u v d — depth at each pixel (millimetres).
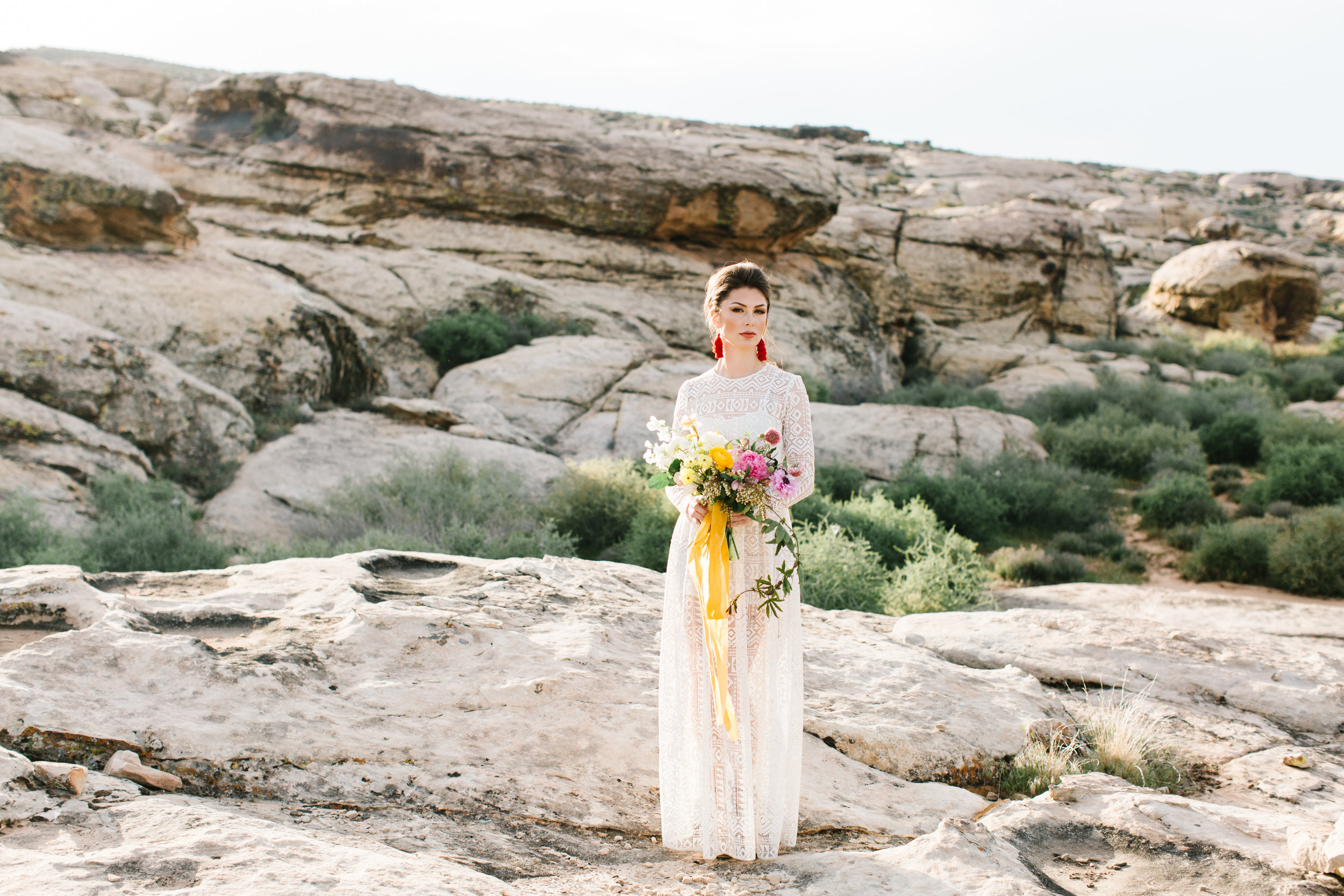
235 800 3094
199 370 15078
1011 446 18406
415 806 3252
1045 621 6520
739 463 3020
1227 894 3027
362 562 5738
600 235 25750
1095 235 35375
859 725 4328
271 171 24188
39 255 15242
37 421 11289
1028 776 4176
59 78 41812
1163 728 4969
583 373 19062
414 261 22422
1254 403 23109
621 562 11758
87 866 2430
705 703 3225
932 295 32344
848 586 9906
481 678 4168
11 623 4410
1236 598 9367
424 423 15977
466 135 25094
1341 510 13453
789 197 26266
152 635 3945
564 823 3312
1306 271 36375
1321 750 4836
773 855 3203
